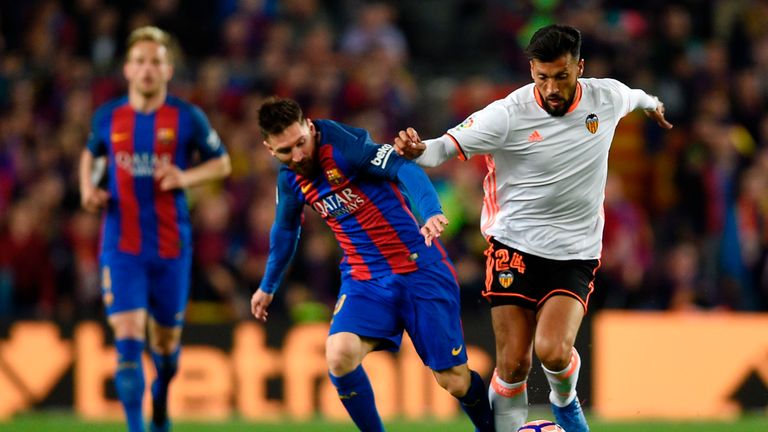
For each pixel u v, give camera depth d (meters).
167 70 26.89
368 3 57.22
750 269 42.28
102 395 35.00
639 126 47.91
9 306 39.88
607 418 34.59
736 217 42.62
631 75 48.41
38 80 46.97
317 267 40.19
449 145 20.44
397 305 21.67
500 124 20.62
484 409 22.31
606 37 49.09
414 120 48.50
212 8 52.47
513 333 21.41
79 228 41.06
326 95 46.66
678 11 50.84
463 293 39.16
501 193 21.53
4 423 32.41
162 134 26.55
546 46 19.67
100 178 27.19
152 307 26.48
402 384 34.56
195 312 39.50
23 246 40.03
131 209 26.25
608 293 40.47
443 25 58.22
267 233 40.47
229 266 40.06
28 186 43.62
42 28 49.88
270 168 42.75
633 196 47.72
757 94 48.75
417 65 56.72
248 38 50.38
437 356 21.62
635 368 35.03
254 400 34.91
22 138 44.91
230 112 46.31
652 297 40.78
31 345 35.25
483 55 57.38
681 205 45.66
